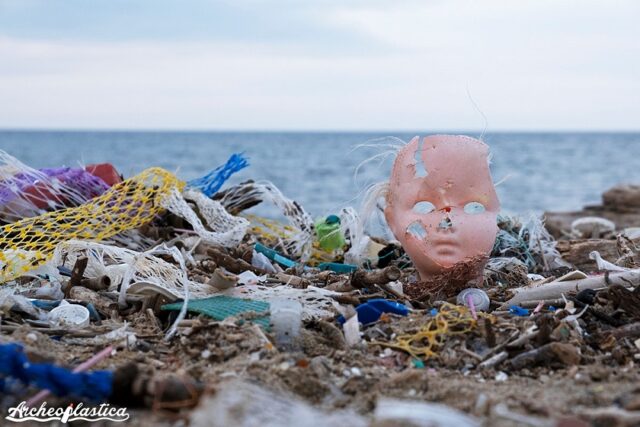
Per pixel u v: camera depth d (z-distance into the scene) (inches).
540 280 30.1
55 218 31.7
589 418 17.5
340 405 19.2
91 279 28.2
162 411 18.3
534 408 18.2
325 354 22.4
